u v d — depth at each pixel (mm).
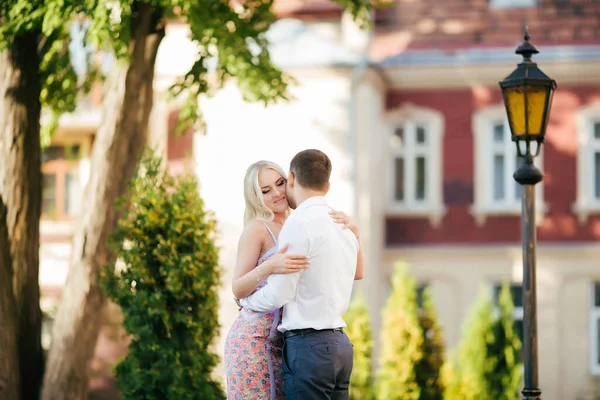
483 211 20844
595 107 20844
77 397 10977
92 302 11000
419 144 21156
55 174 22703
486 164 20969
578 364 20641
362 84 19297
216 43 11352
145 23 10867
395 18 21297
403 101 21141
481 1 21172
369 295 19156
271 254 5953
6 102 10891
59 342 10969
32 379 10867
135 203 8992
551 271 20844
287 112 19375
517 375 16625
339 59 19219
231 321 18672
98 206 10992
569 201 20906
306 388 5605
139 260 8781
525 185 8250
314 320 5652
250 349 5887
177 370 8711
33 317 10906
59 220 22547
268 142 19391
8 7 10258
